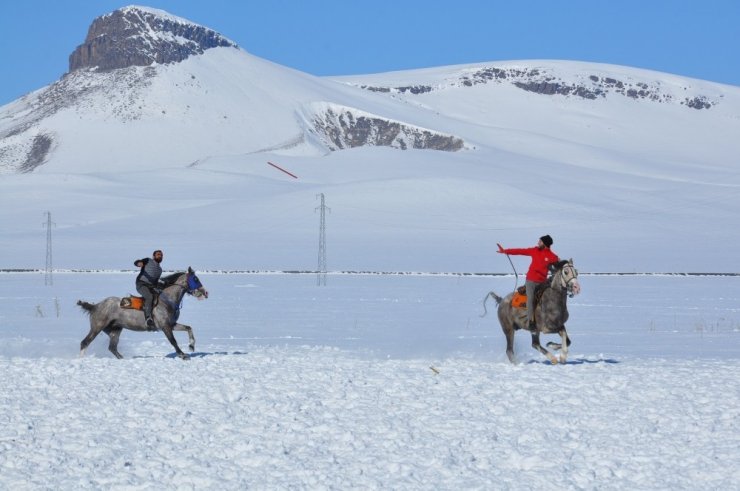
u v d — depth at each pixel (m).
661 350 34.91
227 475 15.62
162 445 17.36
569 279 26.00
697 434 17.86
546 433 17.92
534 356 31.92
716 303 65.81
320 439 17.77
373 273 119.31
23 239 175.75
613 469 15.77
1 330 43.38
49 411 20.03
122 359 28.84
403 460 16.33
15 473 15.75
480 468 15.93
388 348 35.56
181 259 143.38
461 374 24.45
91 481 15.34
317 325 47.25
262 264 137.00
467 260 144.00
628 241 175.12
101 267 133.62
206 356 29.80
